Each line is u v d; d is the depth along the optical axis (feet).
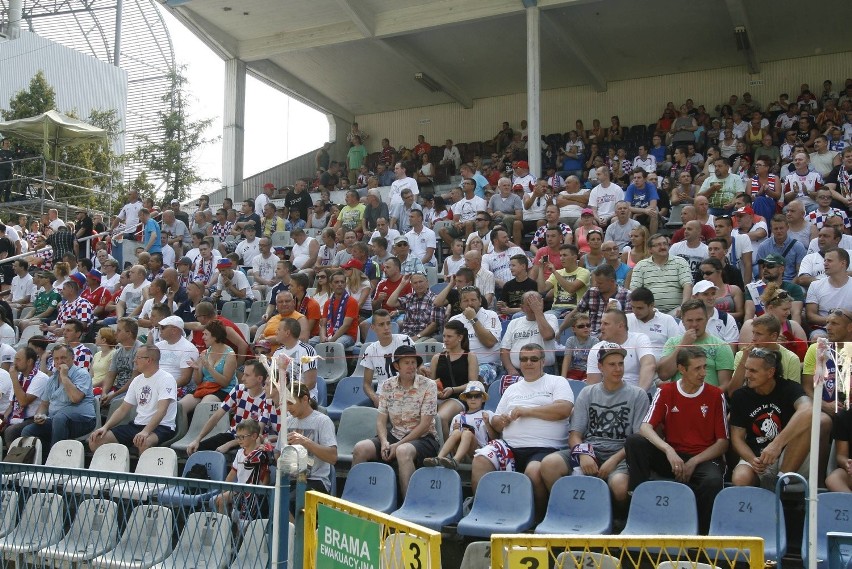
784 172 52.75
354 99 82.23
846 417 20.95
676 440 22.58
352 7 62.59
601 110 77.77
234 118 69.05
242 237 55.06
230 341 33.01
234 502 19.71
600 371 26.18
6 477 22.11
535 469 23.35
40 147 78.38
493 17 61.87
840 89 70.33
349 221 53.67
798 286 30.96
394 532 14.62
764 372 21.83
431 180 71.61
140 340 37.83
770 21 65.67
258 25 67.15
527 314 30.76
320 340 36.22
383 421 26.61
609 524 21.38
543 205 49.29
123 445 28.63
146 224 55.88
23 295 52.06
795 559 20.07
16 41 95.25
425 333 34.83
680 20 65.51
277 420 27.55
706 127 66.90
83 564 22.54
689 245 36.19
